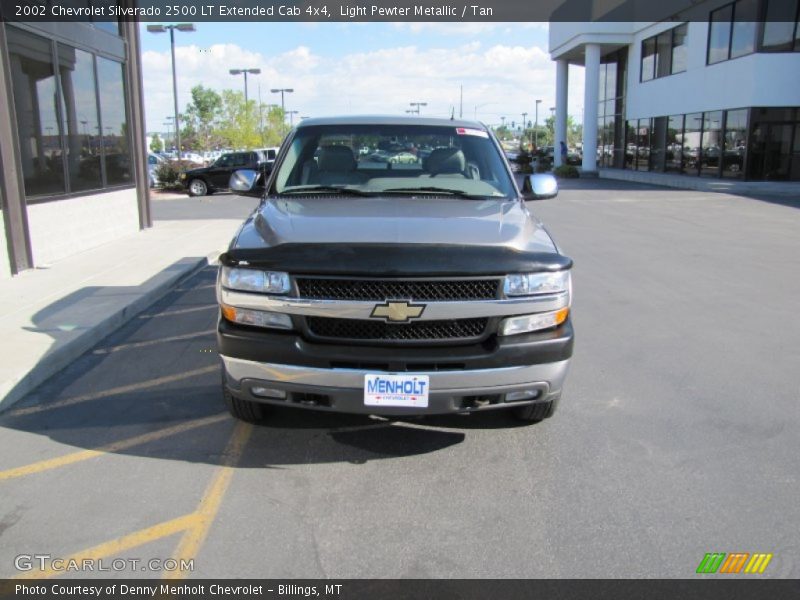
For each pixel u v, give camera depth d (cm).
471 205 452
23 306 710
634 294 826
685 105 3038
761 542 321
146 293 776
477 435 434
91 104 1116
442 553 312
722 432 440
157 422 452
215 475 381
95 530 327
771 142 2533
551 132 10594
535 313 366
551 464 397
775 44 2444
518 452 411
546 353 365
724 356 594
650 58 3450
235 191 530
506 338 363
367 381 353
